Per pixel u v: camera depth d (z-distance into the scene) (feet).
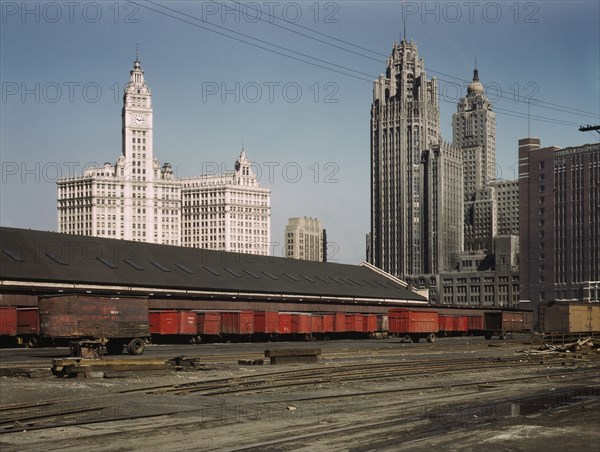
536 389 97.60
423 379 110.01
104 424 67.77
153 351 177.88
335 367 121.60
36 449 57.06
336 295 315.37
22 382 103.14
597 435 60.59
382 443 58.44
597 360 158.81
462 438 59.72
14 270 211.61
